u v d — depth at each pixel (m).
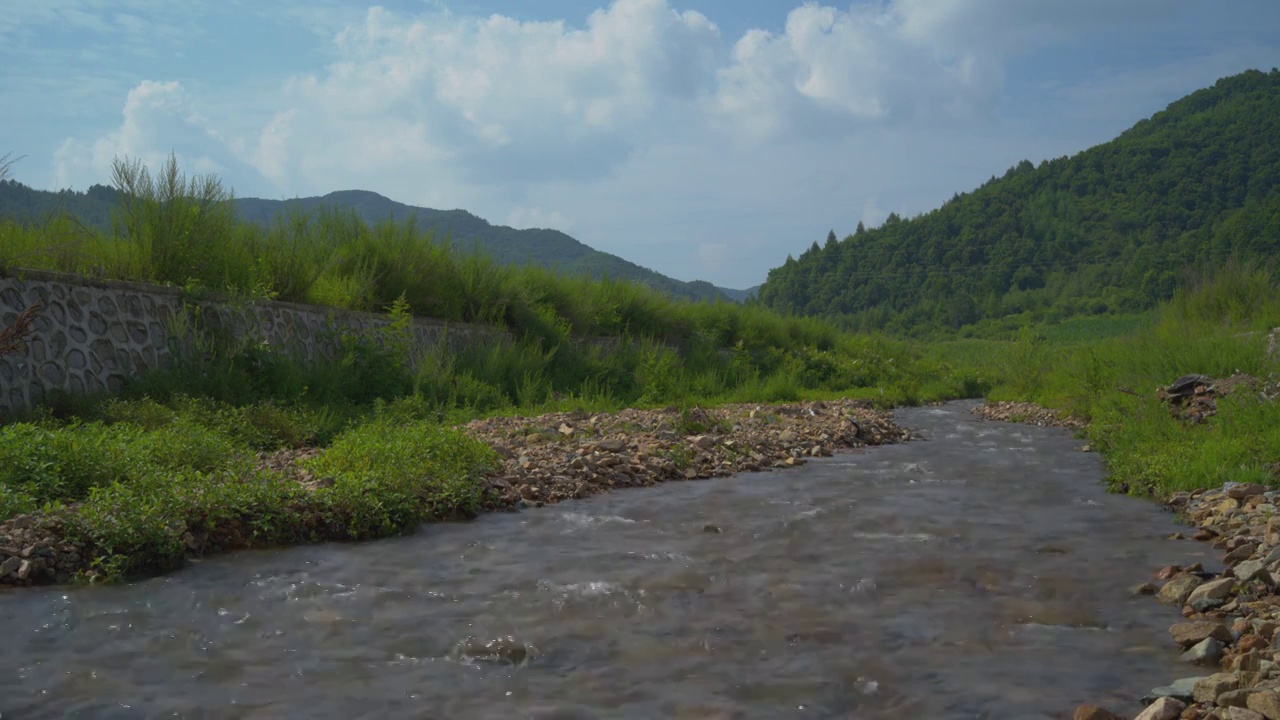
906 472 9.34
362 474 7.03
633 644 4.00
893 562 5.48
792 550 5.81
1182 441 9.10
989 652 3.90
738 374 21.28
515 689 3.48
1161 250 142.50
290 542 6.06
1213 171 170.62
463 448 8.17
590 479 8.41
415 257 16.53
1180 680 3.45
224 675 3.61
